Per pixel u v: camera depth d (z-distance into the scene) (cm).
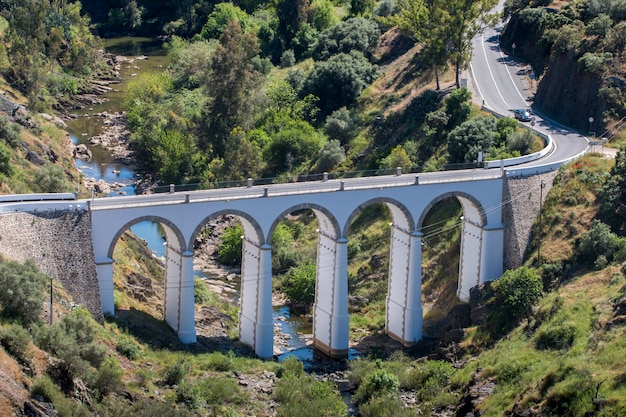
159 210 15275
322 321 16788
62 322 13350
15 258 14025
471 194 17112
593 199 17412
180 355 14912
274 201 15862
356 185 16350
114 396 12850
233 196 15662
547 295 16225
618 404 12800
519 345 15262
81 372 12619
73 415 11725
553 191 17825
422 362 15862
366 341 17175
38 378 11862
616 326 14325
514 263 17388
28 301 13038
